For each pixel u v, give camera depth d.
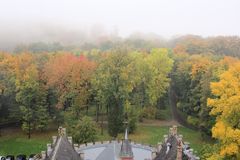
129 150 95.38
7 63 151.00
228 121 77.88
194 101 142.12
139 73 150.88
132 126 139.38
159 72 154.38
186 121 157.62
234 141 73.69
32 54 173.88
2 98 142.25
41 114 139.88
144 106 158.88
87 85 146.38
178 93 168.62
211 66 139.38
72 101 141.75
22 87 136.75
